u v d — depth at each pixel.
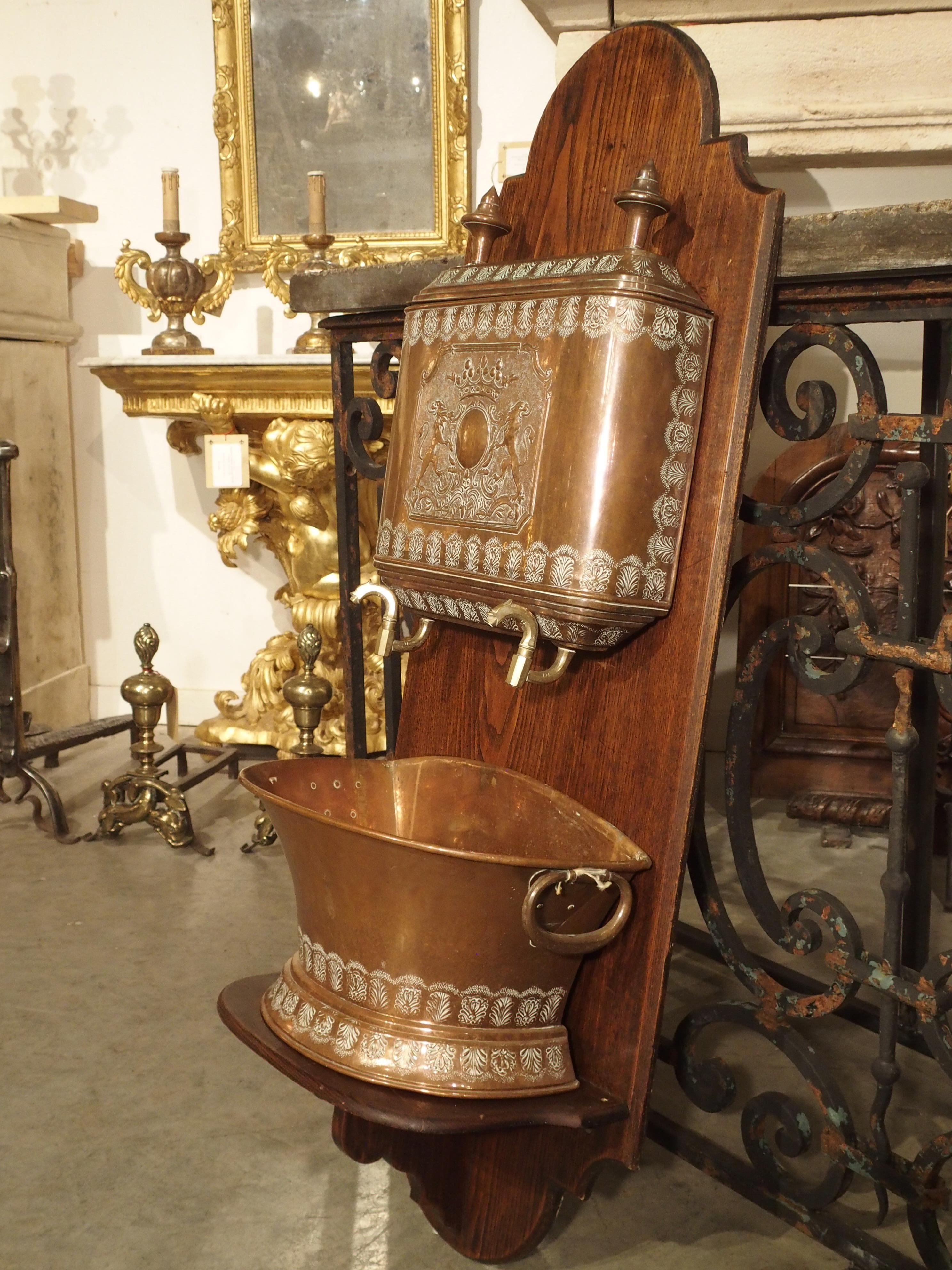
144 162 3.75
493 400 1.25
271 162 3.60
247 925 2.38
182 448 3.69
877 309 1.17
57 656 3.85
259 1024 1.28
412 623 1.80
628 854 1.20
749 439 1.15
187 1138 1.65
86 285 3.86
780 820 3.06
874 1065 1.27
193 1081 1.80
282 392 3.20
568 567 1.15
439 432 1.33
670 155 1.25
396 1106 1.12
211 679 4.00
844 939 1.27
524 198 1.45
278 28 3.51
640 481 1.15
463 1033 1.18
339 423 1.85
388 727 1.96
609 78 1.35
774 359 1.26
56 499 3.82
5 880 2.63
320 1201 1.51
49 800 2.88
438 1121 1.10
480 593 1.26
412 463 1.37
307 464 3.19
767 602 3.12
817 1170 1.57
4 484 2.79
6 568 2.81
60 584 3.86
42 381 3.72
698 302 1.16
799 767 3.14
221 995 1.37
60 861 2.76
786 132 2.47
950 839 2.52
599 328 1.14
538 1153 1.31
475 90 3.51
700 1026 1.45
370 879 1.14
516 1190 1.34
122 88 3.73
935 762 1.74
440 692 1.53
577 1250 1.41
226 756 3.18
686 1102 1.74
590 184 1.35
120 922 2.39
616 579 1.15
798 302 1.21
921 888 1.76
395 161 3.53
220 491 3.50
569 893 1.14
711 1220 1.47
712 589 1.16
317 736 3.39
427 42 3.43
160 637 4.00
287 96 3.55
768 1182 1.41
